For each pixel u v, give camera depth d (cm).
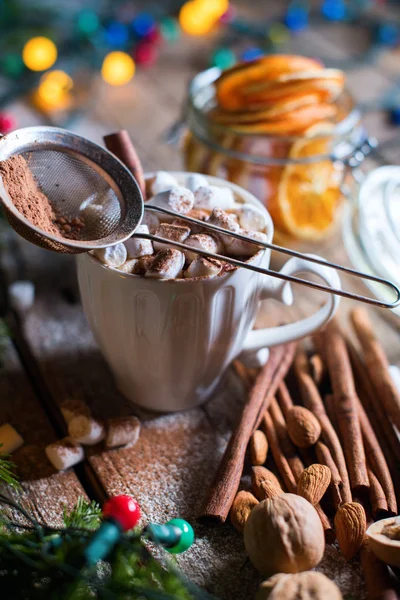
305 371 49
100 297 41
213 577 38
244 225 43
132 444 45
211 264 39
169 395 46
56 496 42
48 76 79
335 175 56
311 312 55
